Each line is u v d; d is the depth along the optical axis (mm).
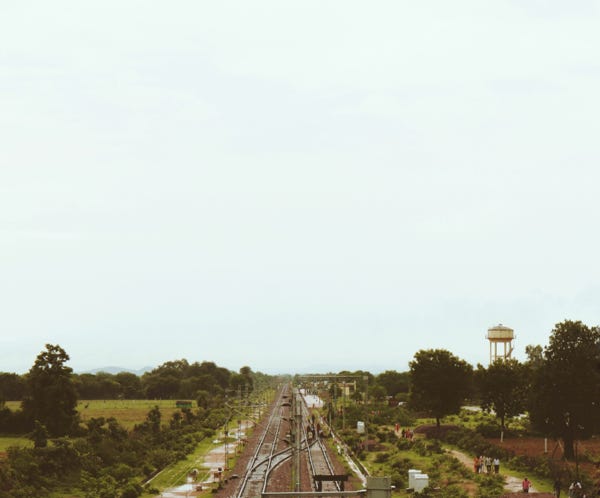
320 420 177125
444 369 121750
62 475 83812
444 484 76750
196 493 77562
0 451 106188
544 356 92062
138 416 184750
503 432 116625
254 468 96312
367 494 30531
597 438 109438
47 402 122750
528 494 66250
